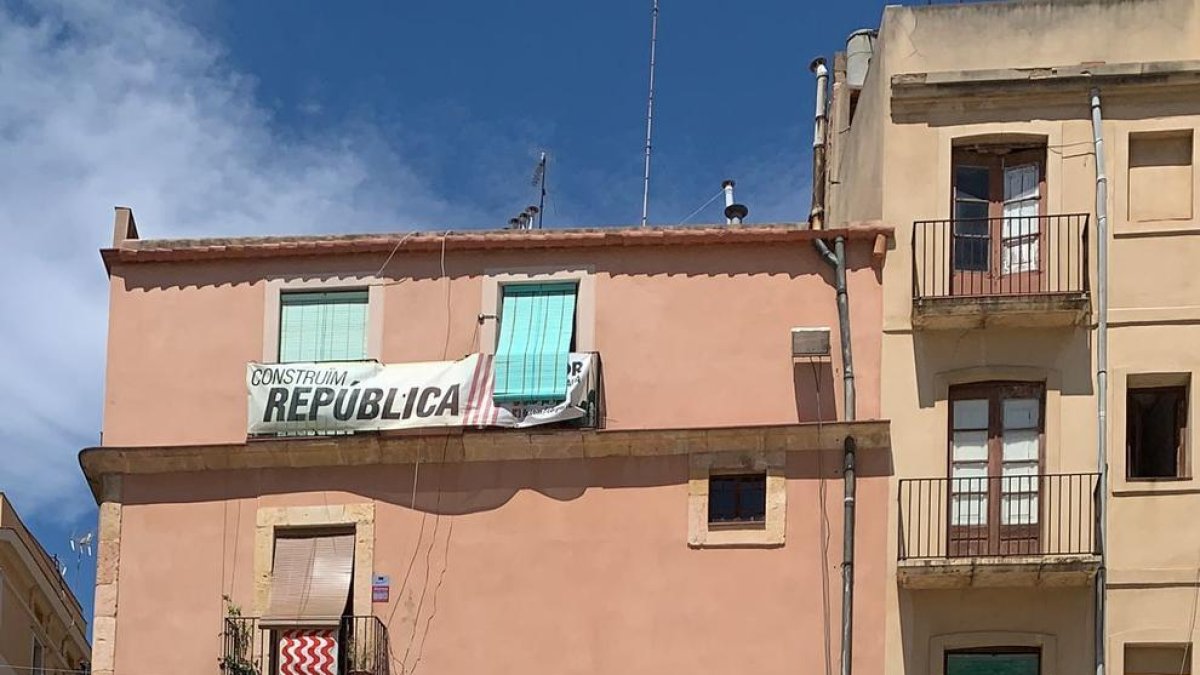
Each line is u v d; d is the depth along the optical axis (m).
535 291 31.38
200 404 31.34
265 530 30.64
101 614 30.48
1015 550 29.22
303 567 30.44
